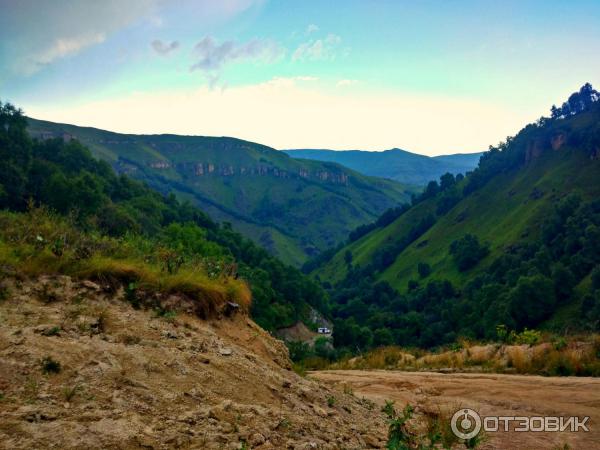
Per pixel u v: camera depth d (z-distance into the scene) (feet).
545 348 41.47
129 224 167.43
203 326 23.29
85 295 20.85
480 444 19.43
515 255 402.93
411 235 627.05
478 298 339.57
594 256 327.88
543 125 642.63
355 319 379.14
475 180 648.79
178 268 26.61
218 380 17.63
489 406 26.53
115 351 16.34
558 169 543.39
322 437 16.28
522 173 599.57
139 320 20.45
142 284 23.08
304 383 23.85
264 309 223.71
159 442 11.96
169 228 209.46
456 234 561.02
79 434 11.20
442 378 36.81
